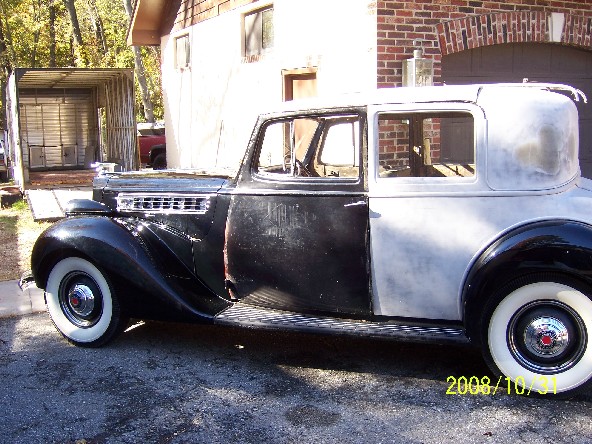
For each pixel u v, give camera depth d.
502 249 3.84
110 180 5.29
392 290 4.26
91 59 32.31
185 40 14.09
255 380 4.37
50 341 5.23
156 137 18.98
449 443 3.46
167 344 5.10
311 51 9.22
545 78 8.97
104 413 3.91
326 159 4.77
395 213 4.17
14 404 4.06
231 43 11.74
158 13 15.04
